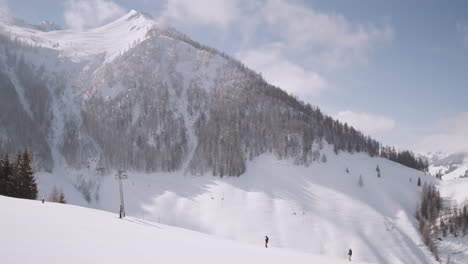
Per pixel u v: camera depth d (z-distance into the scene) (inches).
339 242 4362.7
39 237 700.7
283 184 5915.4
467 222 4938.5
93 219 1255.5
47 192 5093.5
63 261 538.0
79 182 6166.3
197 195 5816.9
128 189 5984.3
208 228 4781.0
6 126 6392.7
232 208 5226.4
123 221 1457.9
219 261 757.3
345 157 7047.2
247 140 7313.0
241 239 4434.1
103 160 6879.9
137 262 615.8
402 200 5787.4
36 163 5738.2
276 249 1251.2
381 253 4288.9
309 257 1076.5
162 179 6550.2
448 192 6230.3
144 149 7081.7
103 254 635.5
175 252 783.1
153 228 1384.1
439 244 4749.0
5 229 739.4
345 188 5767.7
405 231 4889.3
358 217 4970.5
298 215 4926.2
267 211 5064.0
